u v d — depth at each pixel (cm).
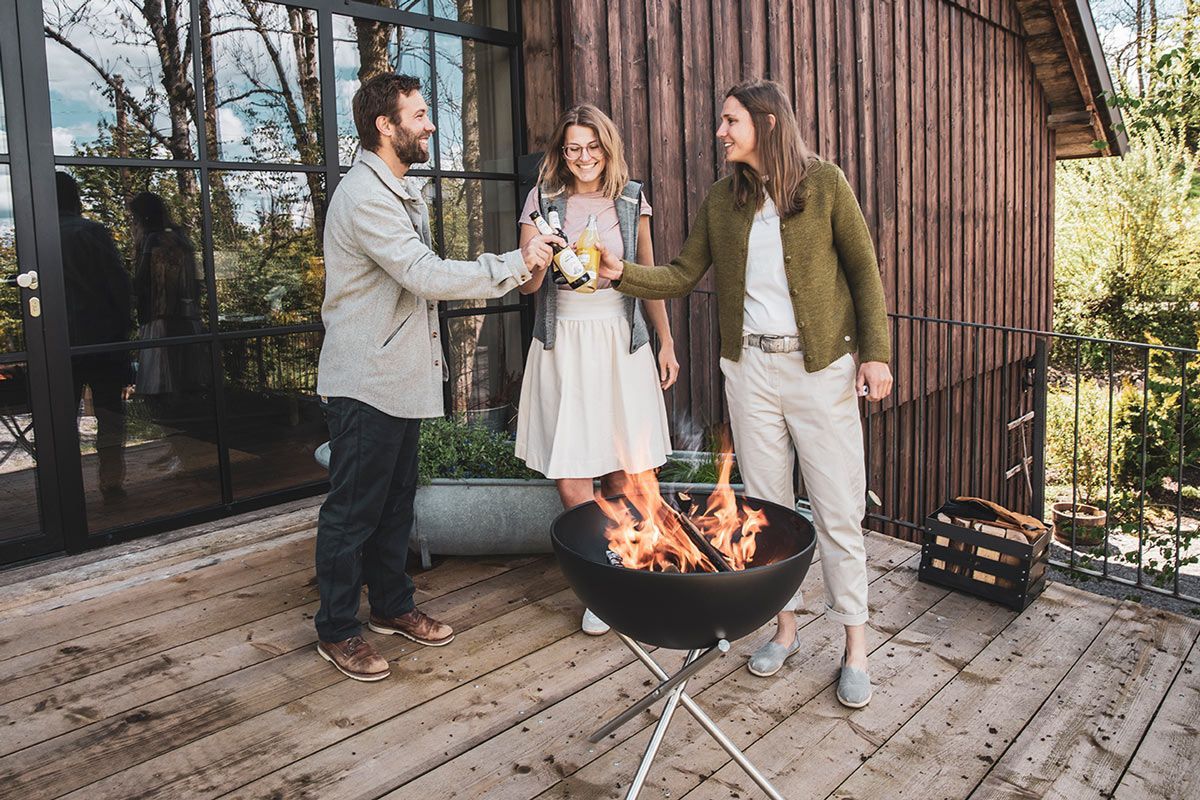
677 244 421
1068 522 724
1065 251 1084
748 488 232
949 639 250
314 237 353
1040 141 845
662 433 261
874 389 209
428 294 207
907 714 212
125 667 234
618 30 383
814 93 512
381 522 239
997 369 808
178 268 318
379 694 222
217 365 330
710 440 446
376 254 208
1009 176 785
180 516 323
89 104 294
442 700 219
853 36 546
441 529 292
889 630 255
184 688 224
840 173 211
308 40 341
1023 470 887
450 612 267
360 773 191
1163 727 206
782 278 215
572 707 216
